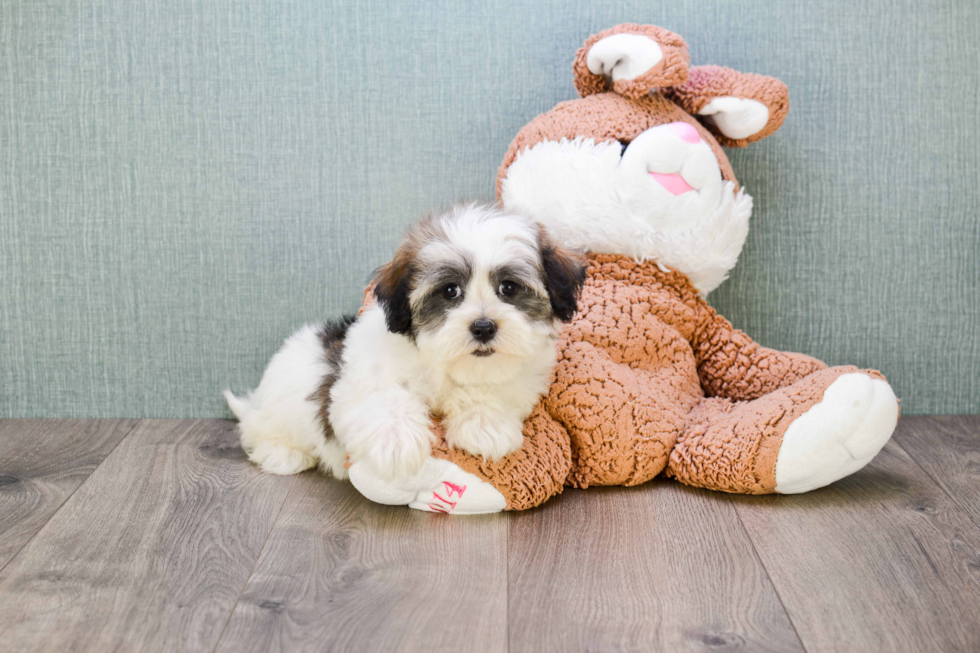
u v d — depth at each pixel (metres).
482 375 1.56
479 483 1.60
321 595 1.33
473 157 2.20
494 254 1.51
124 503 1.70
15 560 1.45
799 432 1.67
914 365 2.30
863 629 1.24
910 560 1.45
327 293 2.24
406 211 2.21
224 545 1.51
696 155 1.86
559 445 1.71
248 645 1.20
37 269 2.21
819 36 2.17
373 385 1.61
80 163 2.17
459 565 1.43
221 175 2.18
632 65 1.86
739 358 1.99
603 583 1.37
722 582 1.38
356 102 2.17
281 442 1.91
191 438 2.12
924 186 2.23
